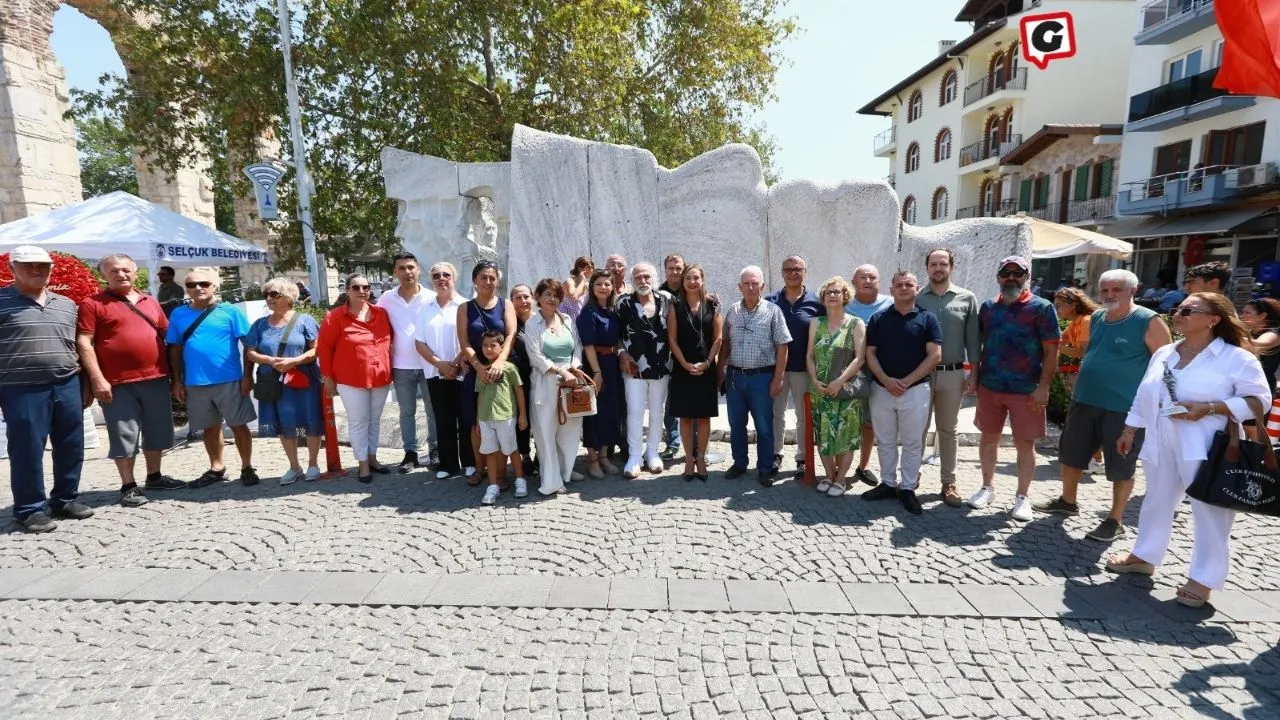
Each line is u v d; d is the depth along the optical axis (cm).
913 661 284
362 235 1584
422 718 247
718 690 264
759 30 1528
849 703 256
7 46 1302
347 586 351
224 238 1070
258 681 271
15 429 424
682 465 577
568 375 478
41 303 435
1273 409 335
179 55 1278
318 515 455
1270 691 263
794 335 529
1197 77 1775
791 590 345
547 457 490
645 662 282
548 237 787
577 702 257
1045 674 275
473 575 363
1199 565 328
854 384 472
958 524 436
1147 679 271
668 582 354
